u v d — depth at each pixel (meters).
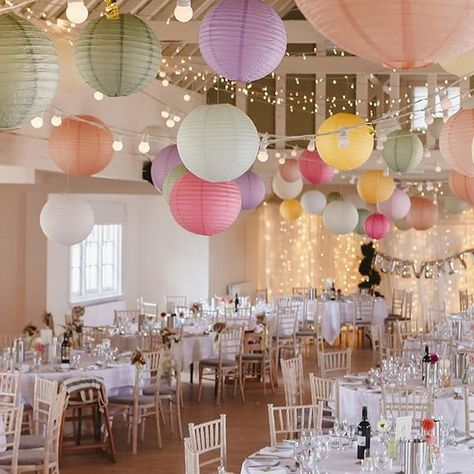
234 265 18.67
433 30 2.46
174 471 8.43
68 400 8.70
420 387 7.94
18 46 3.65
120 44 4.48
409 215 11.25
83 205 7.28
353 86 15.40
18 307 13.34
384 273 18.59
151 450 9.19
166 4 10.70
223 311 14.58
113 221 16.09
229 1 4.33
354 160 6.23
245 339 12.20
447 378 8.32
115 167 11.18
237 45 4.26
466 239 18.20
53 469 8.09
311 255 19.20
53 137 6.88
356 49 2.59
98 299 15.61
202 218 5.54
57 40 5.70
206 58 4.40
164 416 10.71
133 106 11.66
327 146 6.25
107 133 6.93
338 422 6.68
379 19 2.44
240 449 9.11
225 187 5.57
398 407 7.35
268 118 14.57
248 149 4.87
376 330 12.59
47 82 3.74
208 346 11.92
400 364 9.30
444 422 6.62
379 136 8.21
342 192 17.97
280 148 14.16
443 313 15.55
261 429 10.05
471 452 6.01
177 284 17.06
